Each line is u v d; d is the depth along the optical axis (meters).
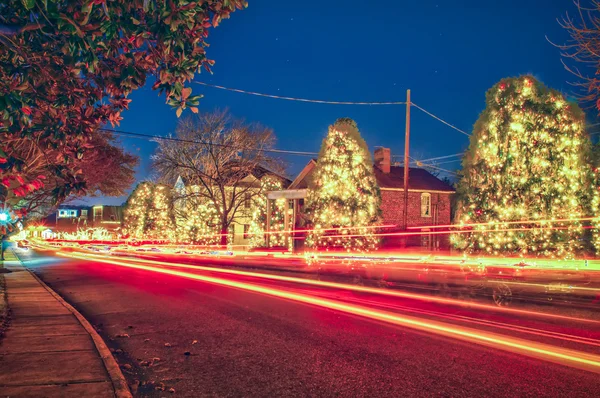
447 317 9.49
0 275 21.92
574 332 7.91
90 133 5.75
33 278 20.34
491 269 18.53
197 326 9.30
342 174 29.16
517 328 8.29
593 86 12.22
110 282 18.81
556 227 18.31
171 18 4.63
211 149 40.09
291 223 40.50
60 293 15.70
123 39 5.21
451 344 7.28
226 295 13.81
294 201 38.78
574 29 12.12
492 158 19.89
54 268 27.52
